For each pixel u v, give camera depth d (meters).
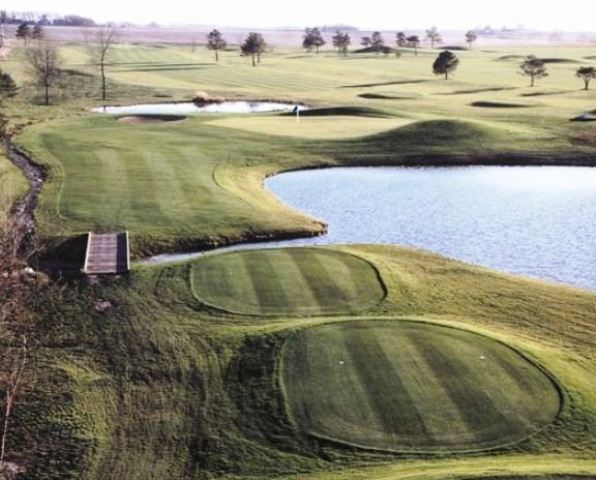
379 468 17.47
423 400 20.14
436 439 18.53
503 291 29.61
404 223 40.72
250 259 32.53
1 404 20.66
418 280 30.58
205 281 29.81
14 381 19.33
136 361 23.52
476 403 19.95
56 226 36.53
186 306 27.48
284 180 50.44
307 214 42.12
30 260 31.94
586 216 41.94
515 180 50.28
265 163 53.75
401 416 19.50
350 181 50.09
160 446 19.06
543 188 48.19
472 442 18.38
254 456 18.45
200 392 21.52
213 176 48.25
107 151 54.62
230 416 20.17
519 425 18.97
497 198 45.72
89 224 37.00
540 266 34.03
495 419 19.25
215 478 17.72
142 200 41.56
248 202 42.62
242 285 29.39
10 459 18.56
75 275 30.50
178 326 25.84
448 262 33.44
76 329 25.84
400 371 21.61
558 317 26.84
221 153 55.28
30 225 36.38
